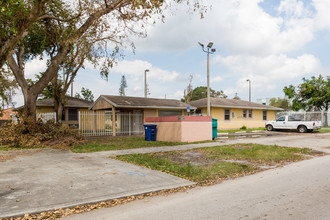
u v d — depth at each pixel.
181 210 4.19
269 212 4.05
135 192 5.07
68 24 14.38
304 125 23.28
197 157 9.38
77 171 6.93
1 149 11.48
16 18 8.23
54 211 4.12
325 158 9.48
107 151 10.85
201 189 5.48
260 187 5.56
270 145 12.92
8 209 4.08
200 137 15.29
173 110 23.48
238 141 15.14
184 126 14.47
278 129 27.23
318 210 4.11
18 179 6.00
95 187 5.38
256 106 31.55
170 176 6.44
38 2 8.27
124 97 21.50
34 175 6.42
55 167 7.47
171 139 15.05
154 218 3.85
